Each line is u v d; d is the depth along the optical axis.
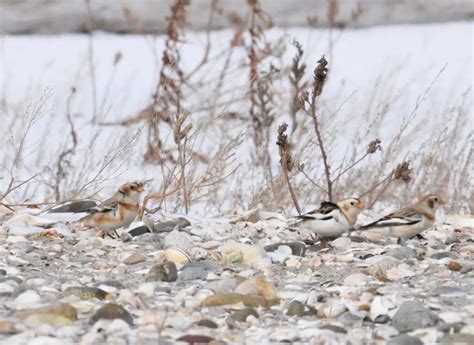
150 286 9.30
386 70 26.09
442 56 28.08
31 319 7.97
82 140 18.73
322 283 9.74
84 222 11.62
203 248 11.23
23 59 27.20
